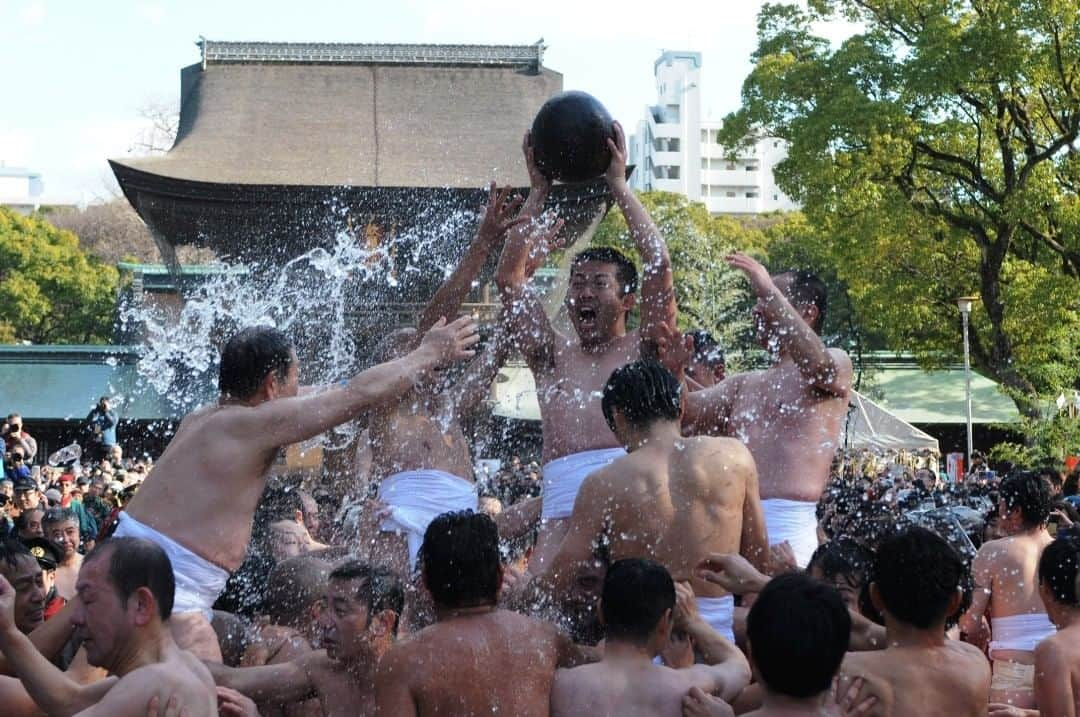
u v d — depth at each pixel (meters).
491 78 39.72
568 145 5.03
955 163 25.03
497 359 5.63
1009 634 5.29
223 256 31.98
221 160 36.22
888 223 24.19
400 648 3.48
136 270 36.75
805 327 4.86
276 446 4.08
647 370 4.15
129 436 32.38
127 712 3.02
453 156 37.38
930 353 27.64
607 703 3.40
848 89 23.62
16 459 14.19
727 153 26.20
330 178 36.28
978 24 22.95
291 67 39.09
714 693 3.49
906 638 3.56
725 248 35.69
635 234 4.96
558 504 5.03
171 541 3.97
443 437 5.46
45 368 34.47
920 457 24.20
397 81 39.19
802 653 3.10
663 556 3.96
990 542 5.46
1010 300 24.19
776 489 4.94
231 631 4.46
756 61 26.22
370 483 5.68
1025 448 21.69
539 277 22.62
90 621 3.15
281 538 5.47
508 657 3.47
